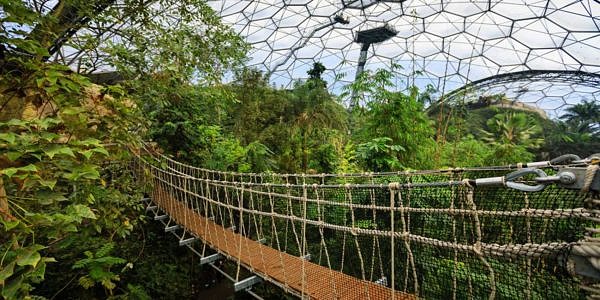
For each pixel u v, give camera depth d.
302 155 8.80
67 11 3.41
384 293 2.70
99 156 2.73
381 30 18.77
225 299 6.92
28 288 1.81
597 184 0.99
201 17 4.42
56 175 2.05
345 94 7.63
